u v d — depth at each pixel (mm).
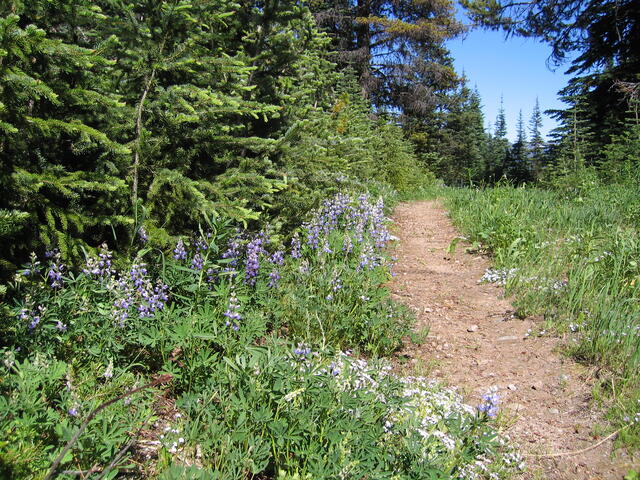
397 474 2617
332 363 3221
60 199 3818
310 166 6184
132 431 2746
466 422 2922
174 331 3307
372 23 25203
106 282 3422
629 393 3857
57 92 3467
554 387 4188
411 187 17594
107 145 3676
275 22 5602
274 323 4395
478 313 5973
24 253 3709
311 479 2465
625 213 8484
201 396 2926
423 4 26594
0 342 2902
